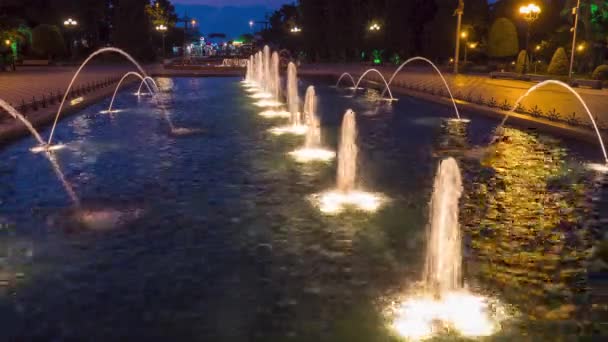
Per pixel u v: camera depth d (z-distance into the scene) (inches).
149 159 396.2
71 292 181.6
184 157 403.9
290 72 778.8
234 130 539.8
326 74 1488.7
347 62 2404.0
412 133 531.5
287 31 3230.8
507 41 1716.3
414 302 175.0
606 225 250.5
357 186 322.3
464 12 1923.0
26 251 217.3
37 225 248.8
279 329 158.4
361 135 518.3
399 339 153.5
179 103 801.6
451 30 1923.0
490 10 2154.3
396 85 1064.8
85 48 2418.8
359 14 2290.8
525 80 1222.3
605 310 169.6
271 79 1058.1
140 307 171.2
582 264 206.4
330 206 279.7
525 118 569.9
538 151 435.8
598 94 886.4
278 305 172.9
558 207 280.7
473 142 480.1
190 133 518.0
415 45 2116.1
